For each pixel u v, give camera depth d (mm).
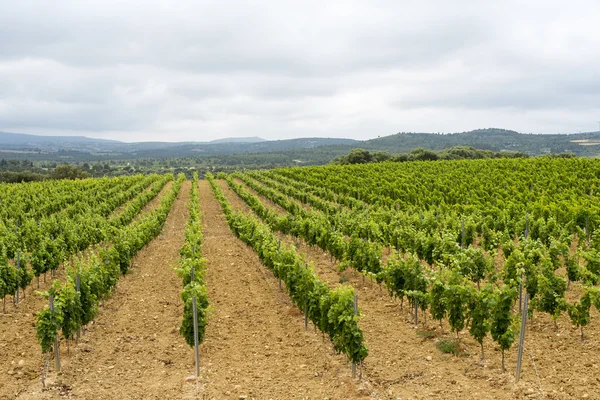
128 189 49938
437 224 21734
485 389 8672
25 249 18422
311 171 64312
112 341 11594
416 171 56250
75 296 10766
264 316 13359
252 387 9234
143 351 11031
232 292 15734
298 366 10117
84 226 23062
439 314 10922
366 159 101688
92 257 13961
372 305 13812
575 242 20953
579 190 33219
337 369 9844
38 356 10703
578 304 10445
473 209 27219
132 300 14914
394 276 12680
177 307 14172
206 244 24578
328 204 33969
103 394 9023
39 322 9633
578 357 9672
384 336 11422
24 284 14625
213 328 12484
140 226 22281
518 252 12742
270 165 187875
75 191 45094
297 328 12359
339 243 17953
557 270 16484
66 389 9219
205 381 9523
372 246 16266
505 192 34000
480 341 9617
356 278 16953
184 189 59688
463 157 100812
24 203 36250
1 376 9734
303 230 22047
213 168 172875
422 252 17234
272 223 26594
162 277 17781
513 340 8953
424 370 9562
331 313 9609
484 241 19016
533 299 11242
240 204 42969
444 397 8469
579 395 8195
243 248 23312
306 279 12047
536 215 24094
